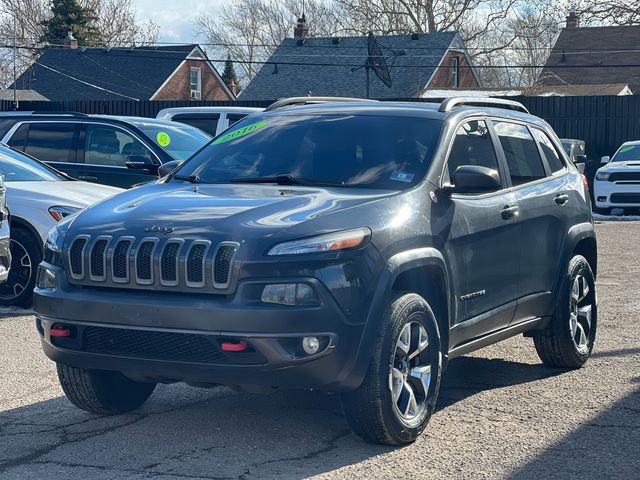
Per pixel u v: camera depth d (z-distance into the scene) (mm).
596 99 31688
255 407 6184
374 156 5984
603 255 14883
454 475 4867
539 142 7297
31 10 72500
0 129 12625
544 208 6883
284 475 4855
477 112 6629
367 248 5086
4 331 8625
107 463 5055
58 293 5215
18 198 9703
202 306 4820
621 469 4961
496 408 6203
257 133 6500
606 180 23156
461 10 57094
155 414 6016
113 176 12188
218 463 5051
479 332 6176
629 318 9461
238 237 4898
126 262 5027
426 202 5648
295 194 5516
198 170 6301
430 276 5652
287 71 53312
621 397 6457
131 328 4957
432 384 5516
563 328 7102
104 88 57656
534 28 58812
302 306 4828
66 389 5754
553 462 5074
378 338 5105
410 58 51625
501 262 6328
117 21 75125
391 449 5297
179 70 58188
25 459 5121
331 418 5926
